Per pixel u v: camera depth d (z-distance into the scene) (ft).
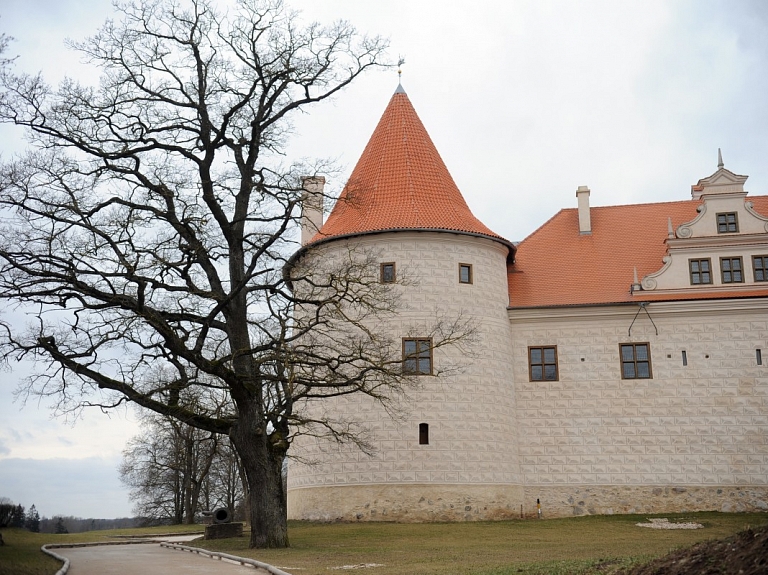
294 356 85.66
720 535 89.45
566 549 73.82
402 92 135.23
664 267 127.54
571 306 127.13
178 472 187.01
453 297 119.03
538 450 123.95
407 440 112.88
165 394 83.82
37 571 55.88
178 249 81.46
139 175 83.56
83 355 79.05
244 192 87.71
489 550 75.05
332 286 88.22
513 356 127.44
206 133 86.48
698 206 134.51
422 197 123.54
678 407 123.13
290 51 88.79
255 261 81.61
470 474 113.80
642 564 46.50
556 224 143.64
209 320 81.30
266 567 61.72
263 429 82.94
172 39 87.40
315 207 85.76
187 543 92.53
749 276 126.11
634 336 126.21
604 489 121.70
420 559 67.51
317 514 114.11
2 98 81.71
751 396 122.11
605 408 124.26
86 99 84.74
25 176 80.07
